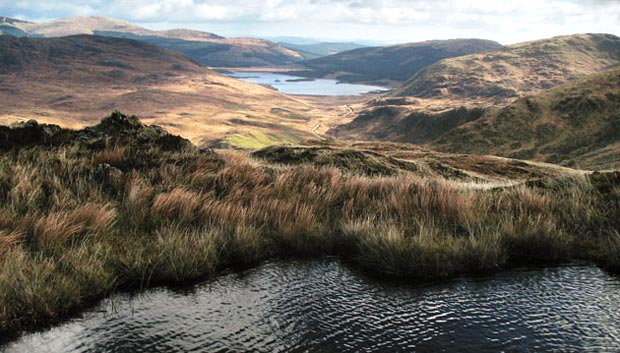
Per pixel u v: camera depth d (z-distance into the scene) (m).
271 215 8.13
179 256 6.24
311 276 6.29
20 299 5.08
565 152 142.88
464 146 159.25
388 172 15.62
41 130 10.59
